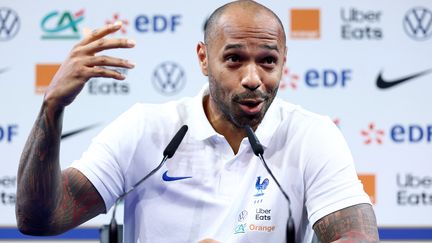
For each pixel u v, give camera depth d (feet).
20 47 33.06
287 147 19.11
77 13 33.12
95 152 18.76
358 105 32.76
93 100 32.86
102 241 17.72
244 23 17.12
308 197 18.58
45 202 17.20
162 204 18.90
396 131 32.71
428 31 32.86
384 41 32.86
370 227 17.20
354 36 32.86
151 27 32.99
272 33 17.20
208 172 18.94
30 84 33.01
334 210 17.74
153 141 19.25
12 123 32.94
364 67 32.78
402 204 32.58
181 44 32.96
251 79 16.90
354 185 18.02
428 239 32.55
